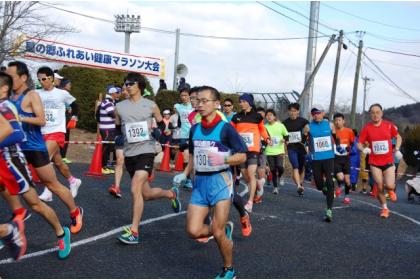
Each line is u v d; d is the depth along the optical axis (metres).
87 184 10.36
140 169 6.26
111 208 8.12
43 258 5.36
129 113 6.32
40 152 5.90
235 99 23.55
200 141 4.99
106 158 12.72
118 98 13.34
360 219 8.95
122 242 6.07
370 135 9.44
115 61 23.27
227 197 4.90
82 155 17.14
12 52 17.27
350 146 11.65
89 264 5.27
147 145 6.35
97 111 13.18
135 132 6.30
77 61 22.06
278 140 11.76
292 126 11.91
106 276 4.95
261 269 5.47
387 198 13.73
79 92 21.81
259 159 10.17
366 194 14.99
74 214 6.28
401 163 27.84
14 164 4.92
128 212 7.93
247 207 8.45
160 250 5.98
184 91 10.75
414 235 7.84
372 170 9.49
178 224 7.35
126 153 6.38
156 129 6.44
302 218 8.57
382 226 8.43
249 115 8.97
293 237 7.06
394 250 6.69
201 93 4.94
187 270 5.31
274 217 8.45
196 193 5.02
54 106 7.61
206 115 4.96
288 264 5.72
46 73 7.52
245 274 5.25
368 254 6.38
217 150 4.91
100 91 21.98
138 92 6.40
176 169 14.92
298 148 11.93
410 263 6.07
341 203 11.15
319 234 7.37
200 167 4.96
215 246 6.28
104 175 12.13
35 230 6.45
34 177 9.80
